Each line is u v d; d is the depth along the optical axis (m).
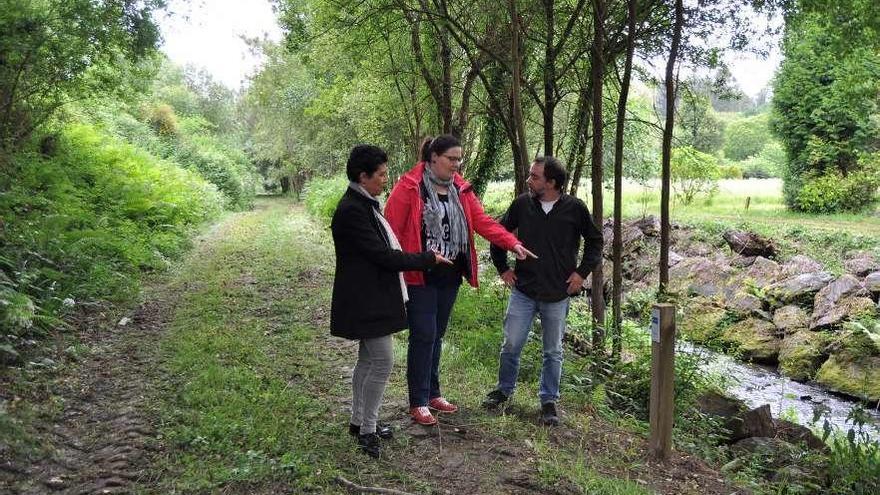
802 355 10.00
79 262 7.86
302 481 3.64
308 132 28.00
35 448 3.80
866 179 21.20
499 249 4.77
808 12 6.49
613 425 5.19
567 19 7.16
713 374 7.09
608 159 17.02
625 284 14.69
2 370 4.73
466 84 10.21
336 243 3.80
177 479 3.62
